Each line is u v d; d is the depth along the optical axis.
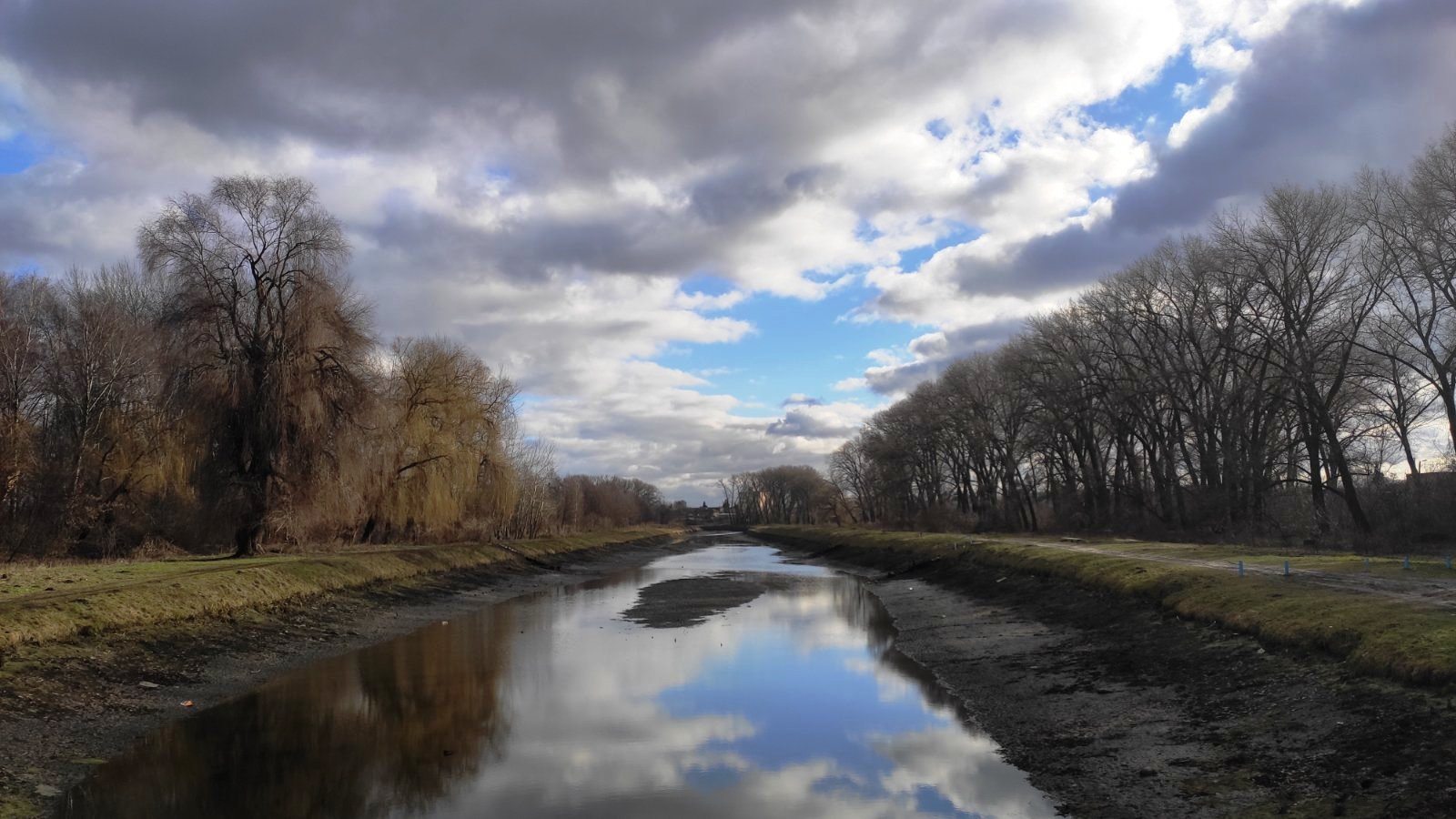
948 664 21.06
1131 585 22.95
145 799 11.35
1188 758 11.47
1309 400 37.59
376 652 23.50
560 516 95.44
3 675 14.52
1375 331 36.75
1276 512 41.16
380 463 40.56
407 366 45.09
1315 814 8.89
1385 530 32.47
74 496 32.78
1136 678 16.09
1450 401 33.19
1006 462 73.19
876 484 96.94
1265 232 39.03
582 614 32.69
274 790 11.89
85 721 14.27
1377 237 34.56
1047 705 15.77
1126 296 50.19
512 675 20.17
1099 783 11.34
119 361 35.72
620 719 16.09
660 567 64.50
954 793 11.59
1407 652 11.50
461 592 39.59
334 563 32.41
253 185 31.77
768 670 20.92
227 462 30.52
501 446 52.72
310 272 32.44
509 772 12.84
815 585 45.66
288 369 31.09
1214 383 45.69
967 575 38.09
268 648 21.88
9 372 33.53
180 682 17.66
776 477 176.62
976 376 73.12
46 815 10.66
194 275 30.45
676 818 10.84
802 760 13.36
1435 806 8.12
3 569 25.23
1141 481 59.94
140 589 20.55
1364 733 10.27
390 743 14.33
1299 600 15.98
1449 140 30.03
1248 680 13.74
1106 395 55.06
